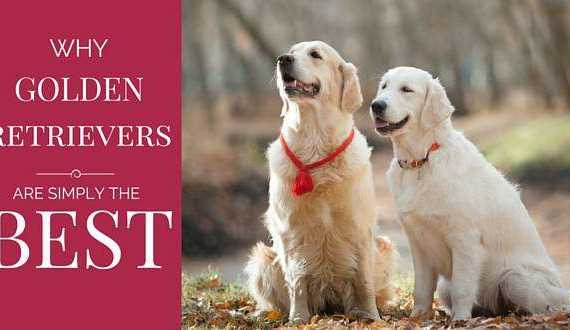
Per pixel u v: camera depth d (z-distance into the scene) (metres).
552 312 7.91
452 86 53.19
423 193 7.95
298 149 8.23
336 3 55.78
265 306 9.12
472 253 7.91
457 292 7.91
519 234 8.20
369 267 8.51
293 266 8.42
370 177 8.50
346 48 56.94
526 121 34.56
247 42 45.62
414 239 8.22
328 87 8.23
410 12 50.53
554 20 36.44
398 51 54.88
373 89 43.78
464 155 8.06
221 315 8.80
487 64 53.00
